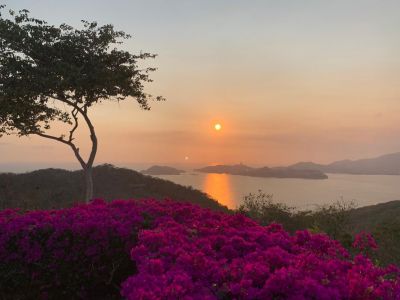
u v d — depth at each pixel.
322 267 4.69
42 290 6.77
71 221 7.14
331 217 16.48
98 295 6.83
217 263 4.83
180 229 6.40
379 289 4.14
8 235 6.83
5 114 17.59
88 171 19.66
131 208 8.01
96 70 17.66
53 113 18.55
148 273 4.52
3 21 17.44
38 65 17.47
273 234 6.46
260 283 4.39
